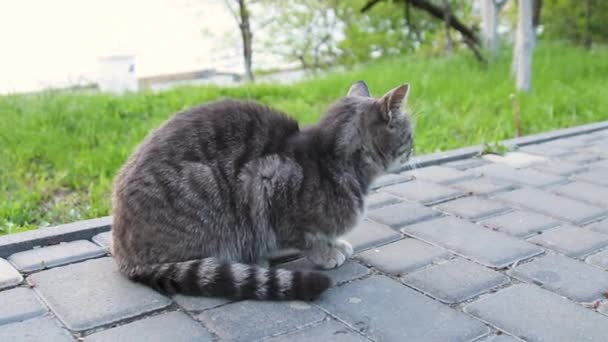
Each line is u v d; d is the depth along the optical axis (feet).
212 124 3.55
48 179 5.16
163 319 3.23
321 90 8.42
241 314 3.26
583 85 8.76
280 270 3.40
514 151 5.64
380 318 3.23
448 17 10.24
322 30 13.88
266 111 3.68
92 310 3.28
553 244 3.88
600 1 13.51
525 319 3.21
